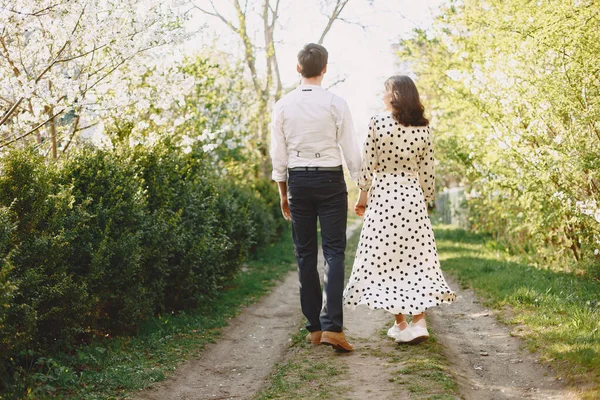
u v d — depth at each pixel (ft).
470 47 32.35
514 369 13.71
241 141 49.16
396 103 14.08
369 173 14.33
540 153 23.25
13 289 11.18
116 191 17.30
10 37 20.30
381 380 12.35
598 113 19.89
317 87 14.34
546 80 21.45
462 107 31.17
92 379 13.58
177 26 21.43
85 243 15.76
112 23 19.99
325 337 14.16
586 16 19.61
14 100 21.62
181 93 25.12
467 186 42.34
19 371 13.12
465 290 23.89
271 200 54.49
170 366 15.25
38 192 13.99
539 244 28.30
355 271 14.35
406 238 14.03
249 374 15.02
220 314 22.24
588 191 22.75
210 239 23.72
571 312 17.20
